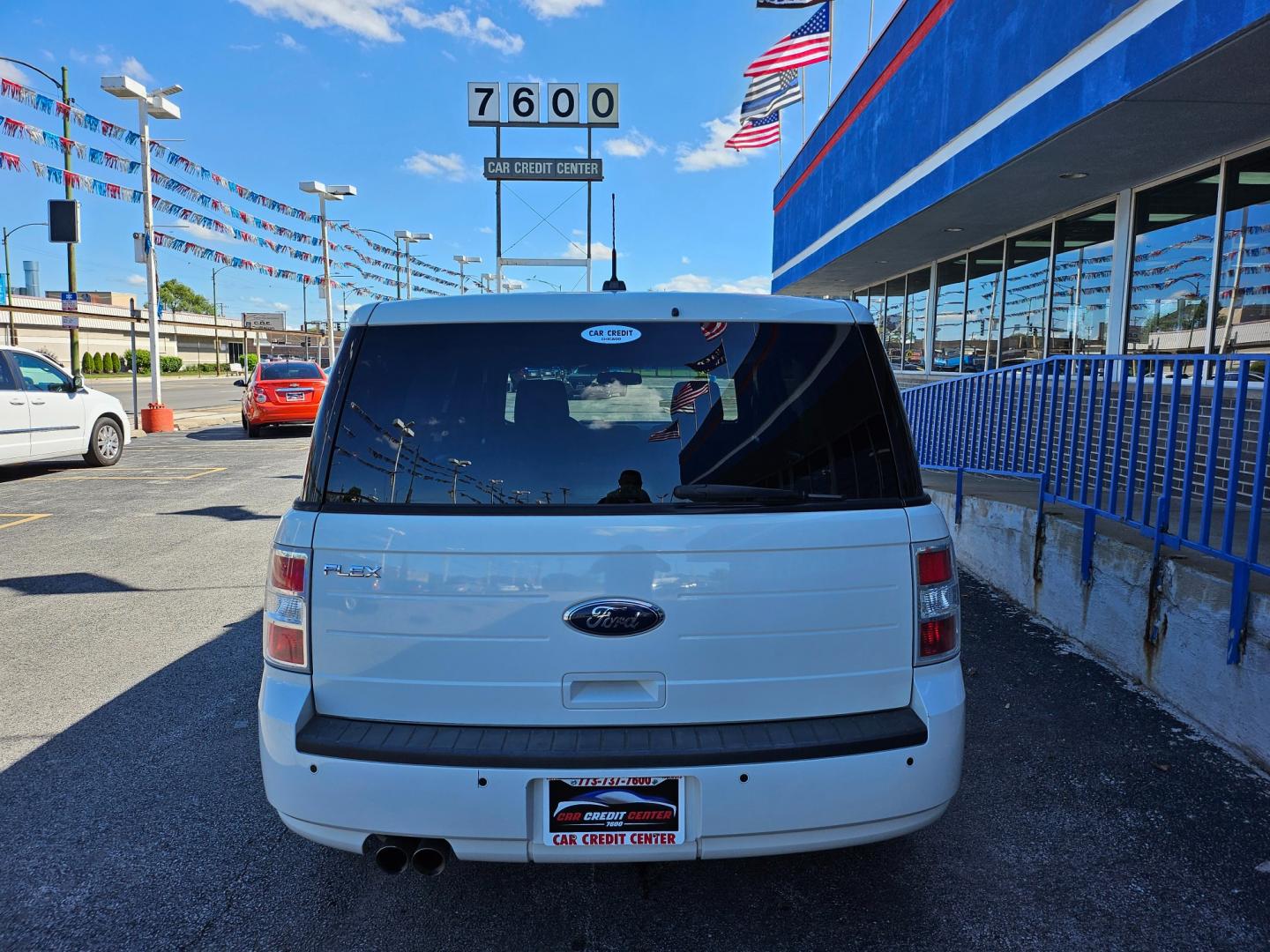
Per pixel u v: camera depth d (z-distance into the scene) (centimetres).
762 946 247
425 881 281
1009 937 249
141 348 7406
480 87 2892
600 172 2938
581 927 256
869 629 229
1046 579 523
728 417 237
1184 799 322
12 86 1221
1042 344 1015
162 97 1759
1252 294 669
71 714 411
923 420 836
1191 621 386
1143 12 541
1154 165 742
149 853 296
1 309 5309
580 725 224
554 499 228
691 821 219
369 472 233
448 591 222
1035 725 383
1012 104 725
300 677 230
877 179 1128
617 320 247
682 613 222
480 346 245
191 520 893
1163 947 244
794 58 1521
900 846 296
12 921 259
